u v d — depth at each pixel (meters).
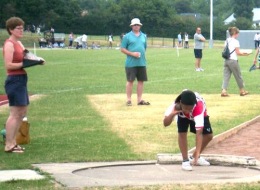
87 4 114.62
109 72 33.34
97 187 8.78
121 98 20.86
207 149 12.66
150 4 94.88
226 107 18.44
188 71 33.62
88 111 17.61
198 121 10.31
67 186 8.89
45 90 23.72
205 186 8.82
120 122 15.62
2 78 29.30
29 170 10.12
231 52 21.19
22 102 11.75
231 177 9.73
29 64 11.69
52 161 11.05
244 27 99.75
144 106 18.64
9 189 8.72
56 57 48.94
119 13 94.38
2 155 11.48
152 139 13.34
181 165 10.86
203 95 21.69
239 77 21.44
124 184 9.02
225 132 14.05
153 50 63.62
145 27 94.50
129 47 18.61
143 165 10.90
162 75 30.81
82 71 34.12
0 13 83.50
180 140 10.41
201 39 33.59
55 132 14.12
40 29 88.25
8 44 11.65
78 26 93.06
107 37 90.31
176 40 89.69
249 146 12.98
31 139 13.20
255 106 18.69
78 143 12.79
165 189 8.66
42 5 87.94
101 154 11.73
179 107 10.23
